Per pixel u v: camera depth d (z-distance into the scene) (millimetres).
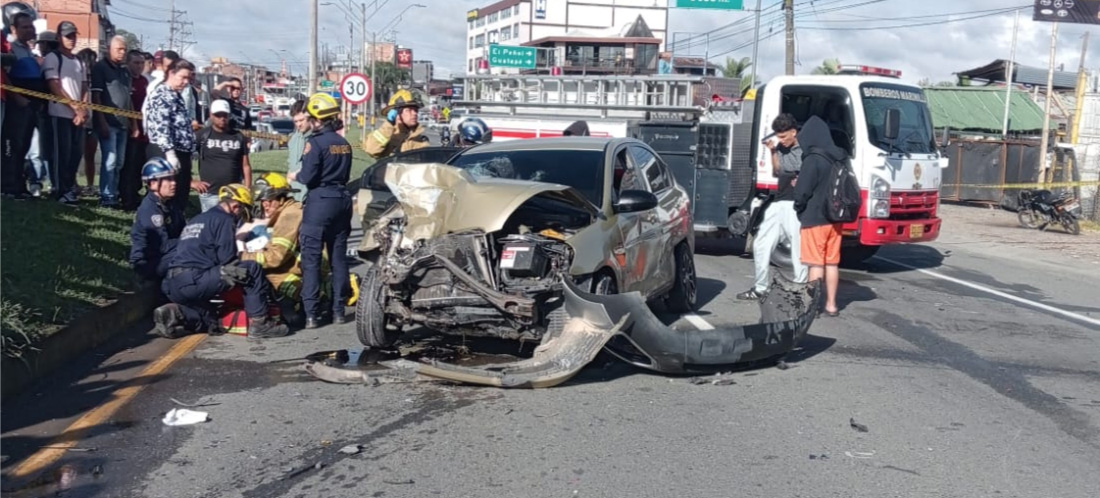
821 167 9203
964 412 6281
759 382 6895
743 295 10352
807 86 12867
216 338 7832
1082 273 14047
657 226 8570
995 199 25766
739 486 4848
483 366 6750
